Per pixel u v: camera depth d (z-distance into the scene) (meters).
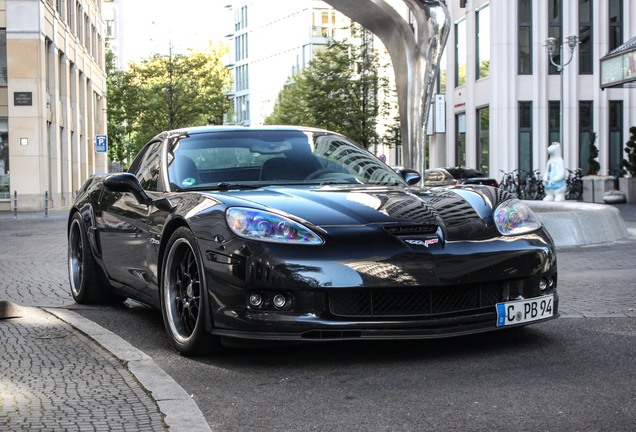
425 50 11.72
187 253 3.84
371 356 3.68
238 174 4.45
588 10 28.16
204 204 3.81
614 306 5.15
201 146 4.69
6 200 25.41
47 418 2.69
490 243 3.59
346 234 3.46
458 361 3.55
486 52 29.47
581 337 4.05
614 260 8.27
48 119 27.00
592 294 5.78
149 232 4.29
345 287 3.32
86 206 5.55
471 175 20.52
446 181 20.62
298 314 3.36
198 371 3.47
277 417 2.76
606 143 28.25
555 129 28.27
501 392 3.01
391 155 42.53
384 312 3.42
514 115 28.16
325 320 3.35
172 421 2.66
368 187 4.24
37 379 3.28
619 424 2.59
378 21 11.95
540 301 3.72
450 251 3.47
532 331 4.23
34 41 25.31
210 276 3.54
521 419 2.67
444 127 33.66
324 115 32.06
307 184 4.39
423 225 3.56
